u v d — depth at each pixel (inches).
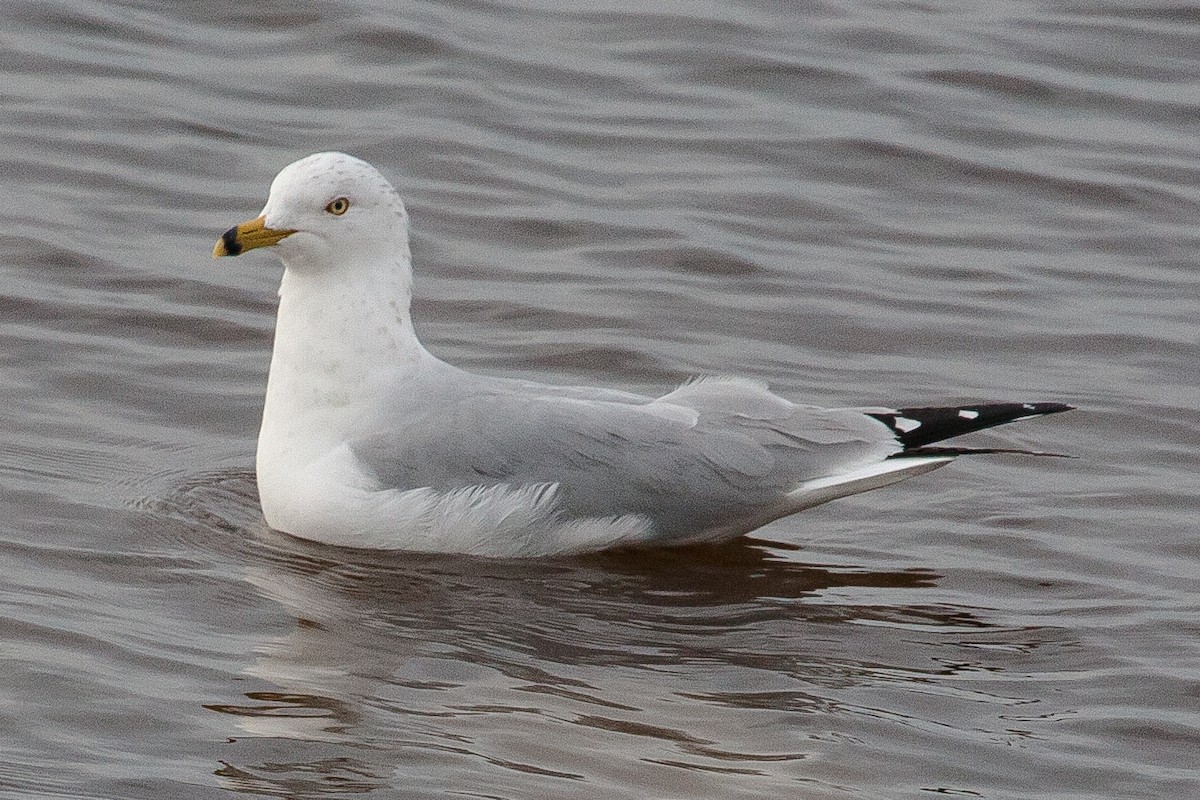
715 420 516.7
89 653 438.0
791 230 729.6
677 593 495.5
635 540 513.0
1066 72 853.2
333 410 509.0
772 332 653.9
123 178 729.0
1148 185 770.2
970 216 748.0
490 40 858.1
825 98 826.2
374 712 422.0
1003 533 533.6
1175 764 418.9
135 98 788.0
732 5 903.1
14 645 437.7
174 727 410.3
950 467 575.2
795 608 489.1
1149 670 458.6
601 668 451.2
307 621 463.8
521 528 501.7
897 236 729.6
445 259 691.4
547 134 786.2
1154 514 544.7
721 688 444.5
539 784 396.8
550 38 864.9
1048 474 570.6
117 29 844.0
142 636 448.8
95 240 680.4
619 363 625.3
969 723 433.1
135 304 638.5
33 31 836.0
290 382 513.0
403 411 508.4
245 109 787.4
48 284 647.1
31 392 579.2
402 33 850.8
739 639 470.9
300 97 800.3
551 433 505.7
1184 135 809.5
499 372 616.1
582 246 707.4
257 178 735.7
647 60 850.1
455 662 448.5
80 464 539.5
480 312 656.4
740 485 511.8
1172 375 634.2
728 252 706.2
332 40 845.8
